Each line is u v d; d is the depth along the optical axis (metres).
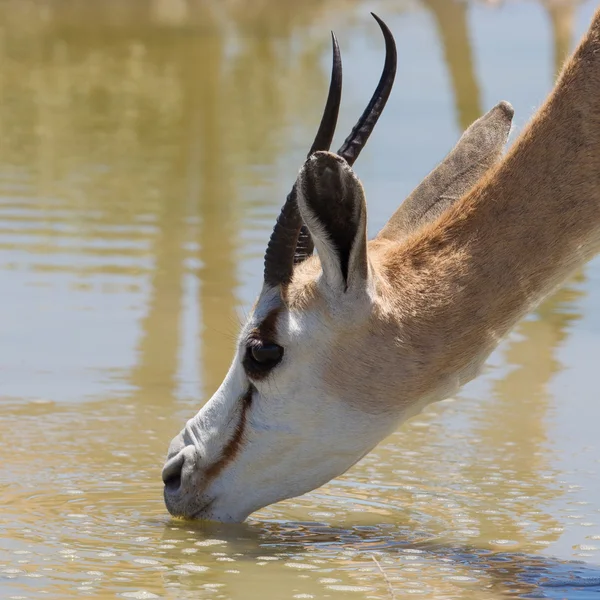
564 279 13.67
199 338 21.09
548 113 13.55
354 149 13.38
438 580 12.39
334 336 12.97
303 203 12.10
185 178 33.50
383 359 13.02
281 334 13.06
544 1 70.81
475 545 13.45
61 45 56.94
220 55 55.31
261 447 13.39
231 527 13.83
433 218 14.50
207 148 37.59
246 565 12.70
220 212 29.69
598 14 13.77
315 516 14.40
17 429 16.95
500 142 14.86
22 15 66.88
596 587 12.23
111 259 25.66
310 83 49.38
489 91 43.62
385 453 16.58
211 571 12.48
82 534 13.49
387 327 12.98
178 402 18.19
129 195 31.38
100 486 15.03
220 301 23.00
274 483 13.58
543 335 22.16
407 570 12.67
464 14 55.53
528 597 11.96
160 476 15.42
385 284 13.15
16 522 13.80
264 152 37.09
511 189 13.45
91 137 38.97
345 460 13.41
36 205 29.98
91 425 17.17
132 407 17.94
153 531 13.64
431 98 45.47
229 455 13.55
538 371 20.12
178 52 55.62
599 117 13.38
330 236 12.45
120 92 46.69
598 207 13.39
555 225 13.38
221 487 13.69
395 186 31.22
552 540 13.60
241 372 13.42
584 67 13.51
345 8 74.56
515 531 13.88
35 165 34.75
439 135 38.34
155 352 20.44
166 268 25.11
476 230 13.41
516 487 15.26
